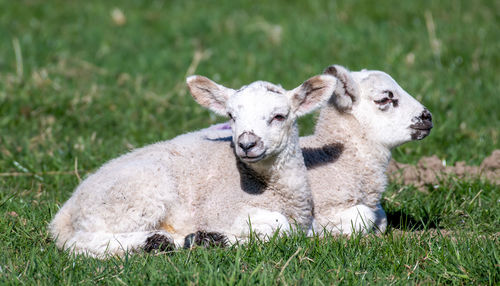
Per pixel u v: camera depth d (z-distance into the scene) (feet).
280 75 52.34
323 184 28.07
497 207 29.60
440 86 48.67
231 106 25.00
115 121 42.91
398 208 30.96
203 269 21.67
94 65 55.57
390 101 28.27
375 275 21.99
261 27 67.21
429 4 72.59
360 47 59.21
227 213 25.32
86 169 35.45
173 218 25.75
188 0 79.92
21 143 38.42
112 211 24.88
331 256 22.95
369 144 28.60
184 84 50.08
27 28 66.80
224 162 26.43
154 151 26.96
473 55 55.42
